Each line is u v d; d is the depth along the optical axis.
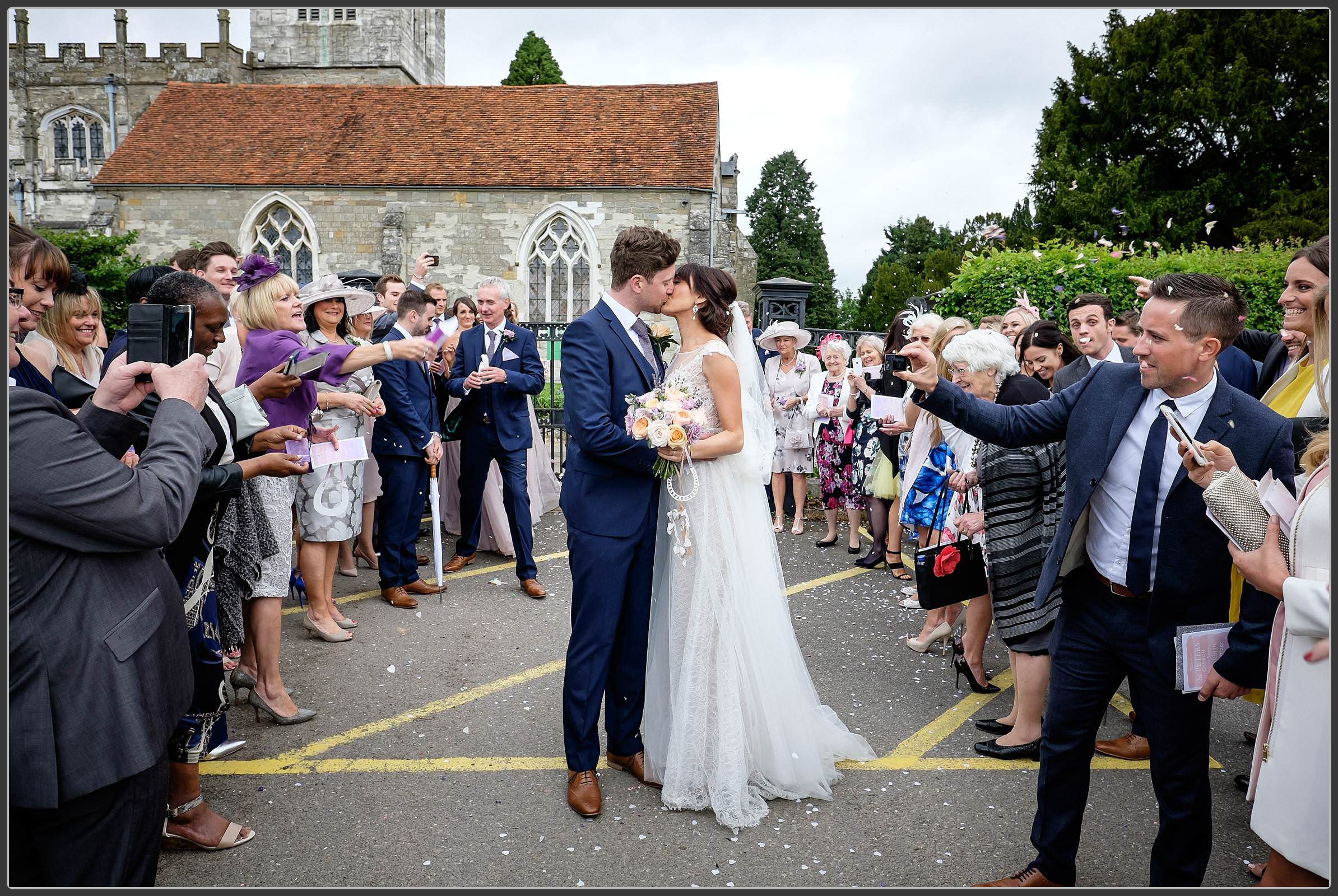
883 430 4.97
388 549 5.96
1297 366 3.66
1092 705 2.76
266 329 3.90
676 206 25.59
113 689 2.09
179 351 2.38
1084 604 2.77
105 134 41.00
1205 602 2.54
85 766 2.05
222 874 2.94
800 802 3.50
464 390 6.34
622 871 2.98
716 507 3.52
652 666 3.75
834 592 6.50
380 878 2.92
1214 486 2.33
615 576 3.45
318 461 4.72
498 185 25.73
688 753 3.43
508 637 5.40
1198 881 2.63
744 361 3.77
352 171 26.31
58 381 2.85
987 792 3.59
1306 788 2.14
